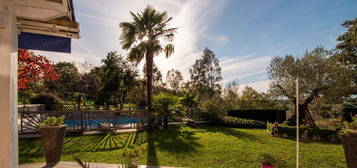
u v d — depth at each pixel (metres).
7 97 1.53
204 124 11.81
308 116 9.80
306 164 4.38
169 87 27.19
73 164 3.87
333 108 12.20
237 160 4.55
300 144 6.55
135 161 3.03
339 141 7.07
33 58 5.34
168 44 9.96
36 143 5.46
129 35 9.28
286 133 8.11
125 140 6.32
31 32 2.62
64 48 2.78
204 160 4.52
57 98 14.01
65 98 18.62
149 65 9.18
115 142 6.00
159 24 9.80
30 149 4.93
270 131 8.93
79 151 4.98
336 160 4.67
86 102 18.31
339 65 9.79
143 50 9.11
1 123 1.51
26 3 1.71
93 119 7.59
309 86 9.41
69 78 19.56
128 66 16.23
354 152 3.73
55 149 3.93
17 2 1.67
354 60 11.86
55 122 4.08
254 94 18.81
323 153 5.32
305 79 9.56
